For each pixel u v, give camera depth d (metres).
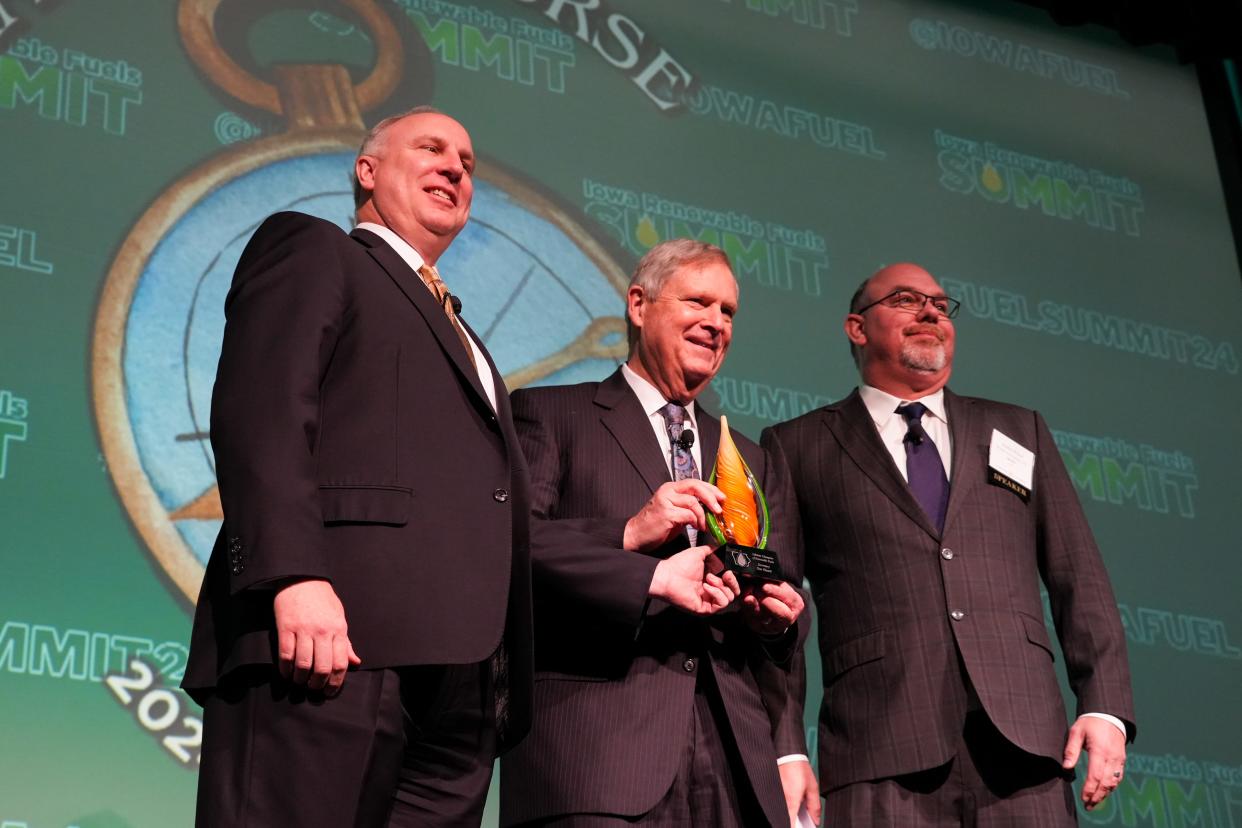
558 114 4.97
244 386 2.15
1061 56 6.04
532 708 2.44
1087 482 5.18
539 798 2.65
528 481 2.47
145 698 3.73
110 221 4.17
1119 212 5.80
